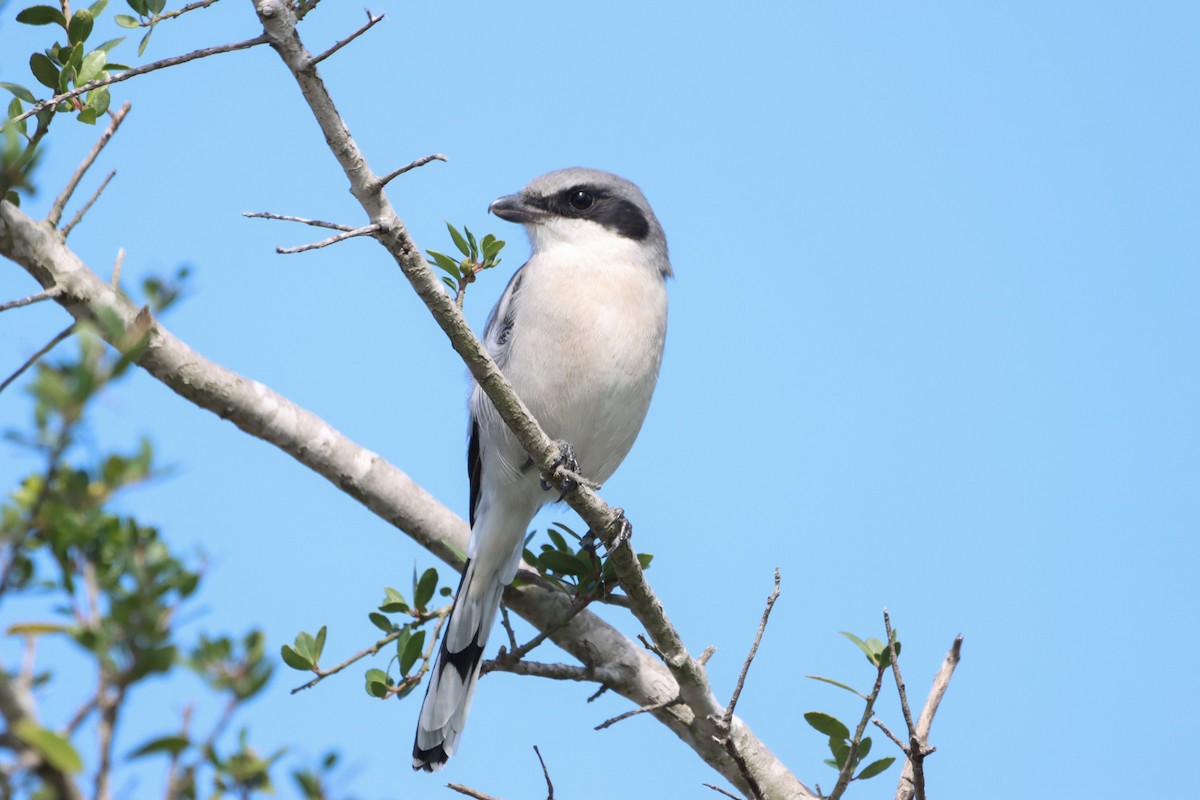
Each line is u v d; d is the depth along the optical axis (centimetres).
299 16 821
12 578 509
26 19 915
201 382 1078
